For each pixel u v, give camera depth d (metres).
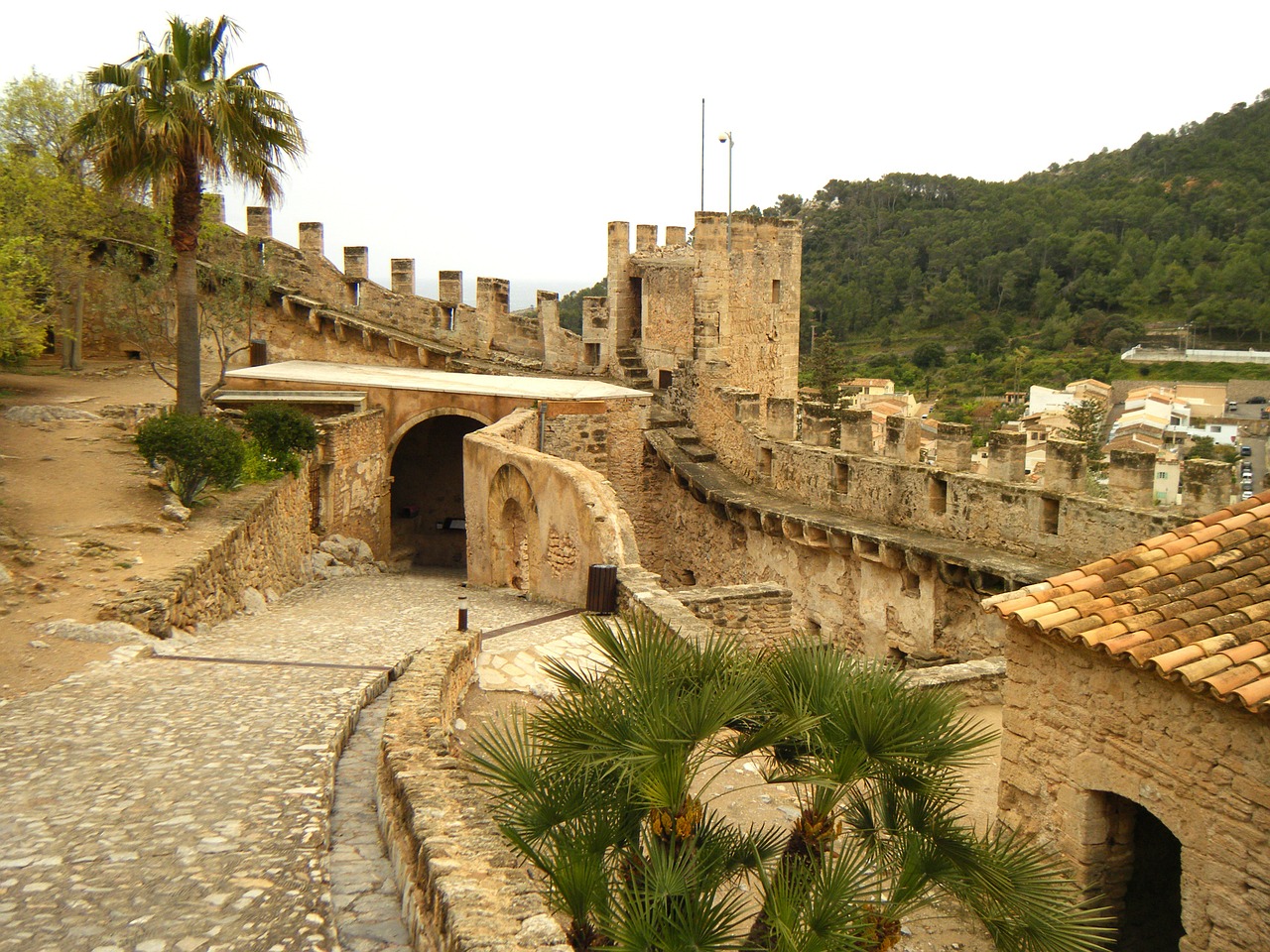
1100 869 10.65
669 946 6.34
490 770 7.38
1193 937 9.38
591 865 6.81
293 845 8.20
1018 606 10.95
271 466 25.06
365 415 31.59
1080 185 121.25
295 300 39.47
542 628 17.95
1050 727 10.92
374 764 10.48
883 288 109.25
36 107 32.69
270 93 24.19
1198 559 10.96
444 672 12.31
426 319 40.53
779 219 42.06
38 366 35.09
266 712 11.73
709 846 7.21
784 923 6.40
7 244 24.55
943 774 7.62
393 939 6.98
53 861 7.79
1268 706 8.52
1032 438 55.19
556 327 40.41
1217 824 9.16
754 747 7.25
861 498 26.53
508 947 5.82
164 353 38.41
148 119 22.64
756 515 29.39
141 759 10.07
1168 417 62.00
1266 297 85.25
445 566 36.28
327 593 24.02
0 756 10.05
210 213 34.81
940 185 127.81
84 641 14.23
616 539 19.59
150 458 21.20
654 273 39.19
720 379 35.09
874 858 7.47
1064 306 93.19
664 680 7.58
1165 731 9.64
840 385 73.81
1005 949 7.40
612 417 33.19
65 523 18.83
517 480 22.78
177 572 16.88
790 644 8.29
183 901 7.24
